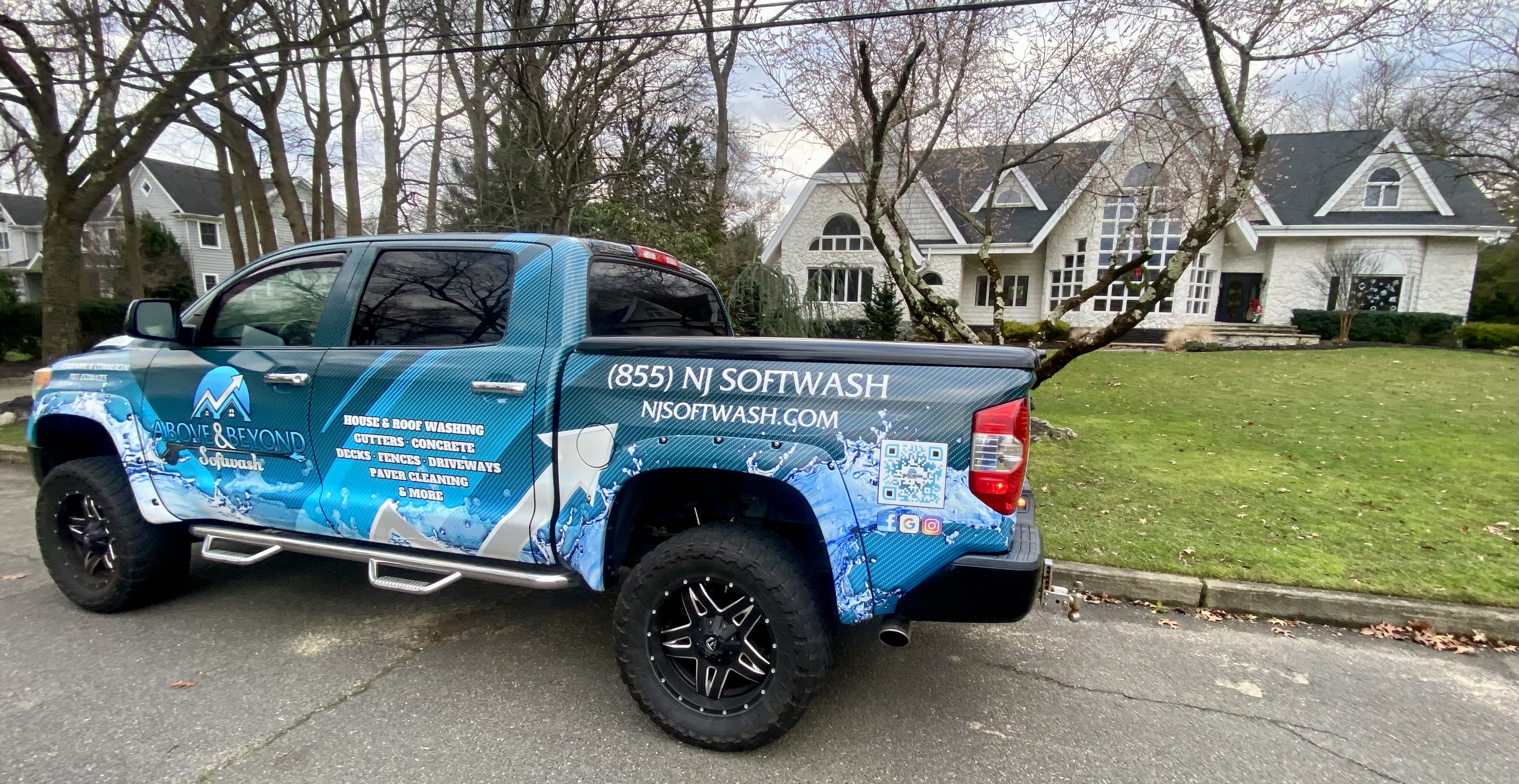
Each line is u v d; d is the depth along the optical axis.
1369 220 21.98
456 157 13.84
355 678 3.24
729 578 2.67
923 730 2.94
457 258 3.13
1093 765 2.72
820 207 23.70
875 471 2.52
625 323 3.35
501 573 2.94
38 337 17.36
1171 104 7.58
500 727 2.87
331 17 10.10
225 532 3.51
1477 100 11.74
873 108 6.84
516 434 2.89
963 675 3.42
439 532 3.05
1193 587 4.22
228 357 3.41
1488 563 4.56
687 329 4.04
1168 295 6.93
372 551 3.18
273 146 11.25
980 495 2.44
